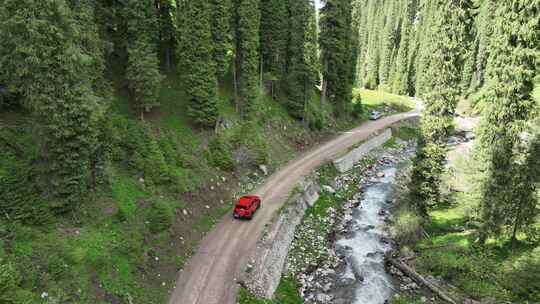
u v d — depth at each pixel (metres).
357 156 49.69
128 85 32.31
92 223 20.27
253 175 37.41
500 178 22.34
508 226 23.02
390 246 29.44
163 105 36.31
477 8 24.62
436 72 25.39
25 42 16.52
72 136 18.84
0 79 19.75
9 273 13.73
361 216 35.41
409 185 28.17
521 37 20.03
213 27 38.06
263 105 48.00
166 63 40.97
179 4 38.06
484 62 72.56
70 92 18.30
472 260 22.66
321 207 35.47
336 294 23.48
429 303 21.83
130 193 24.41
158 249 22.48
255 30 41.19
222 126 39.03
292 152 46.62
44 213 17.95
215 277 21.41
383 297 23.06
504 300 19.73
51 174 18.72
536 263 19.67
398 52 101.06
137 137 27.59
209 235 26.41
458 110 67.94
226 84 46.41
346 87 61.53
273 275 23.34
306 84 51.06
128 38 31.19
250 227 27.31
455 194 30.45
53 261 16.11
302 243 29.11
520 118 21.47
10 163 18.53
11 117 21.53
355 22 65.69
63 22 17.94
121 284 18.33
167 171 27.84
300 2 47.78
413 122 71.81
